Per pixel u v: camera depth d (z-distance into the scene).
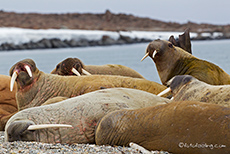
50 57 110.00
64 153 9.23
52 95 15.72
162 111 9.37
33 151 9.28
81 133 11.08
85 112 11.27
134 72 23.52
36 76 15.91
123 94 11.95
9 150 9.41
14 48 196.25
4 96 17.22
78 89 15.54
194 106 8.95
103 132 10.32
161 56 19.25
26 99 15.73
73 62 19.17
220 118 8.43
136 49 154.75
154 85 15.59
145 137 9.44
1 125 15.62
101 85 15.41
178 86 12.27
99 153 9.21
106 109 11.23
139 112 9.87
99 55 111.94
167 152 8.98
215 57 76.94
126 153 9.11
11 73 15.52
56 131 11.12
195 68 18.47
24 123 10.98
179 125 8.84
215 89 11.03
